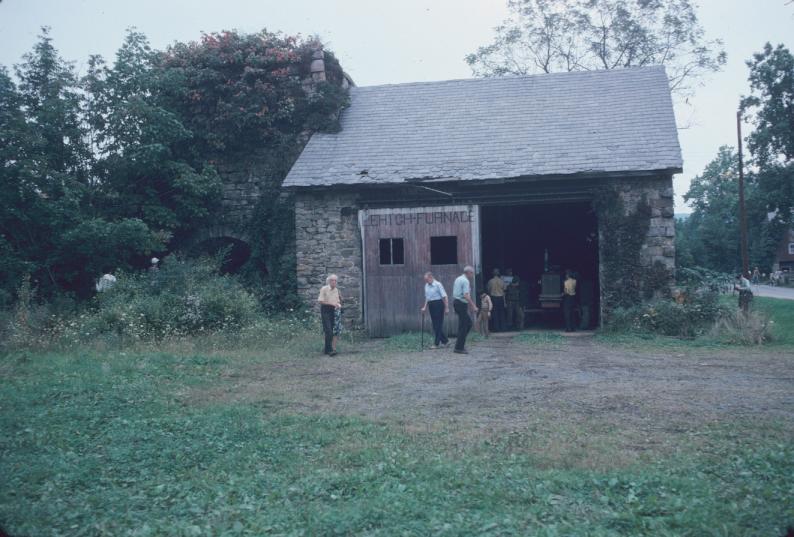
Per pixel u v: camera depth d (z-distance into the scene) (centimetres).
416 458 629
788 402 841
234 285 1727
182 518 506
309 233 1814
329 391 976
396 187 1758
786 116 3556
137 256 2030
